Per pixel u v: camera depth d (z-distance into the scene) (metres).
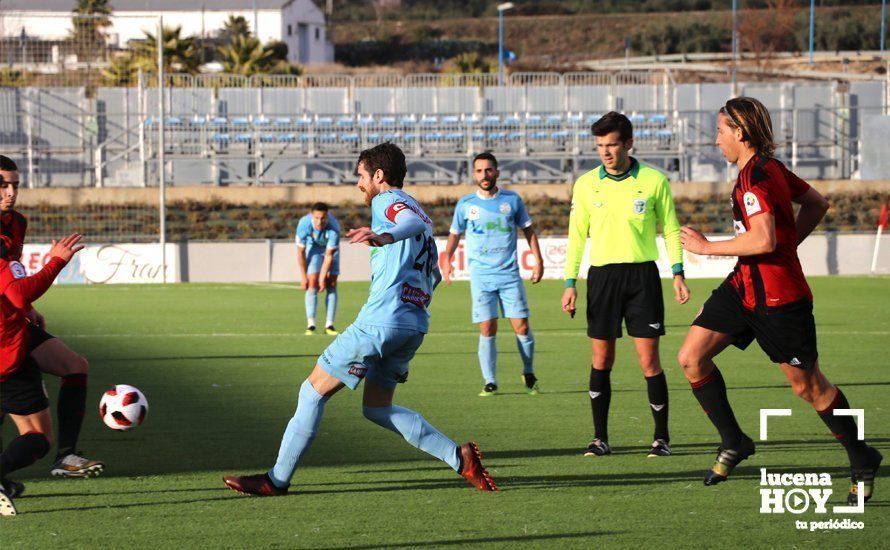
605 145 16.02
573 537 11.57
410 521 12.27
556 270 59.78
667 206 16.14
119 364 27.66
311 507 12.95
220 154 78.81
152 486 14.12
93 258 59.25
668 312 42.50
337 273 35.56
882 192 72.62
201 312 42.78
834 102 84.25
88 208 68.56
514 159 79.25
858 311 41.22
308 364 27.66
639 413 20.16
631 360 28.25
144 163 72.62
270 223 69.94
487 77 91.06
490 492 13.73
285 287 56.38
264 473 13.73
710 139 82.62
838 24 193.25
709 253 12.77
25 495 13.61
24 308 12.81
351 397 22.19
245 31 150.75
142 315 41.56
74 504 13.11
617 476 14.67
